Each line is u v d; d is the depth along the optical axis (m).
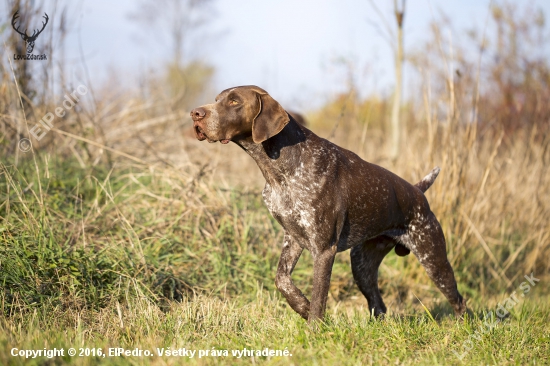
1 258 5.77
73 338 4.91
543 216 9.48
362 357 4.67
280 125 5.16
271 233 8.09
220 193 8.19
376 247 6.35
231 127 5.23
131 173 8.21
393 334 5.15
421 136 9.07
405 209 6.05
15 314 5.25
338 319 5.59
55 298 5.65
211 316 5.69
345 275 7.87
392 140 10.27
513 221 9.61
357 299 7.60
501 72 12.77
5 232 6.22
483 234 9.01
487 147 9.47
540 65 12.68
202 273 7.11
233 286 7.09
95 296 5.91
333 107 13.60
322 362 4.43
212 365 4.41
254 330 5.40
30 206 6.86
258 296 6.76
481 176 8.75
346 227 5.68
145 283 6.38
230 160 10.98
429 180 6.68
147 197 8.10
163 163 8.98
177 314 5.77
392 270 8.32
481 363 4.80
